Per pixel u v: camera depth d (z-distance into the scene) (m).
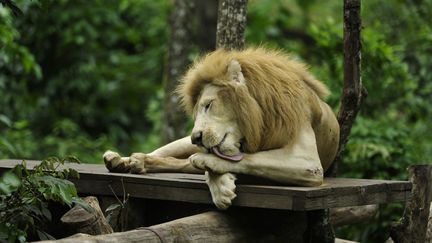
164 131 16.30
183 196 8.74
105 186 9.27
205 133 8.27
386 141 14.37
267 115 8.45
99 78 22.83
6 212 8.26
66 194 8.09
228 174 8.27
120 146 23.44
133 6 24.33
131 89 24.36
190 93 8.77
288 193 8.04
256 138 8.36
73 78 21.61
